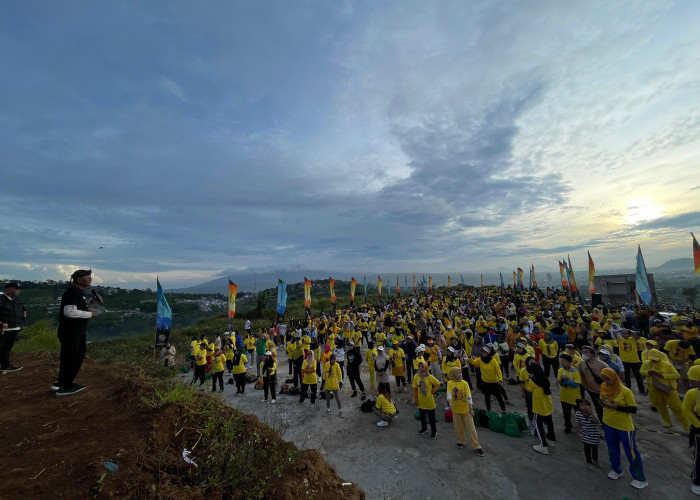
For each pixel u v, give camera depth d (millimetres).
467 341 12102
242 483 3084
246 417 4102
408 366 11758
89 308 4648
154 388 4320
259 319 31844
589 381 7156
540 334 12062
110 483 2428
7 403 4031
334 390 9016
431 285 51406
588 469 5867
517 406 9070
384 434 7633
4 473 2436
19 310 6109
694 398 5289
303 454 3930
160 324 14859
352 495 3602
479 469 5977
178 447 3279
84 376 5648
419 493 5328
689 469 5746
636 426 7445
